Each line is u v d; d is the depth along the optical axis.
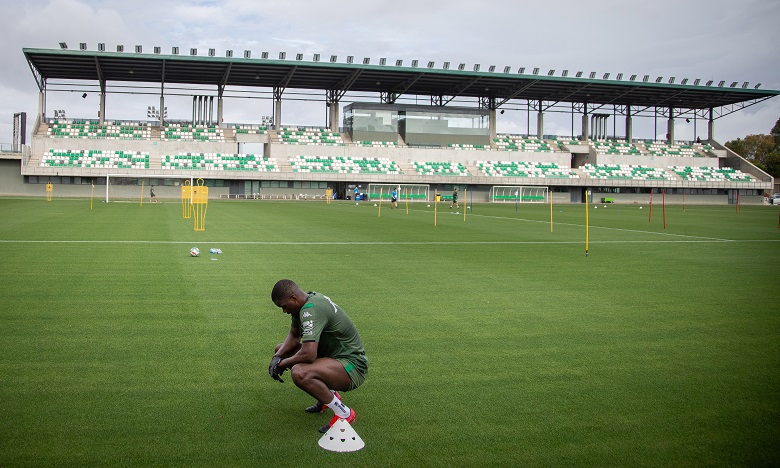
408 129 78.69
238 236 23.05
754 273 15.47
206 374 6.87
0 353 7.49
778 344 8.52
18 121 66.12
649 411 5.97
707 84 78.25
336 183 74.44
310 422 5.61
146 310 9.98
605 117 89.69
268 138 74.25
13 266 14.30
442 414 5.83
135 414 5.69
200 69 65.88
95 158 66.88
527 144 84.12
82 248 18.02
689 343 8.54
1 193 64.69
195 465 4.73
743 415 5.90
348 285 12.80
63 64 63.38
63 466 4.68
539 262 17.12
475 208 57.22
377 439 5.27
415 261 16.84
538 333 8.98
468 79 71.75
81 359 7.31
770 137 120.06
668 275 15.00
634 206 69.56
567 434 5.41
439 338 8.61
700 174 85.88
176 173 66.88
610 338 8.77
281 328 8.95
